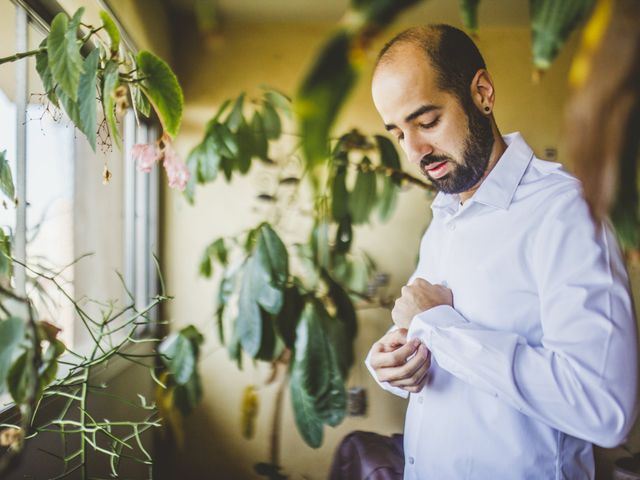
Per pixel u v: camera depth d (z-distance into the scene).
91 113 0.99
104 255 2.46
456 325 1.09
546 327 1.00
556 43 0.27
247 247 1.97
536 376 0.95
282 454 2.85
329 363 1.86
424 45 1.01
